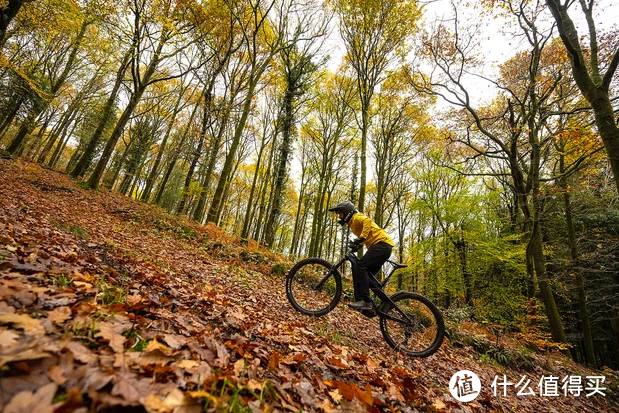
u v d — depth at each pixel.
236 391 1.26
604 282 12.83
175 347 1.54
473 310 11.45
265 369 1.82
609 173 11.28
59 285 1.90
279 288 6.48
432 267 15.02
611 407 5.30
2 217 3.63
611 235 12.26
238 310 3.09
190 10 10.70
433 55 10.22
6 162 11.38
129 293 2.39
